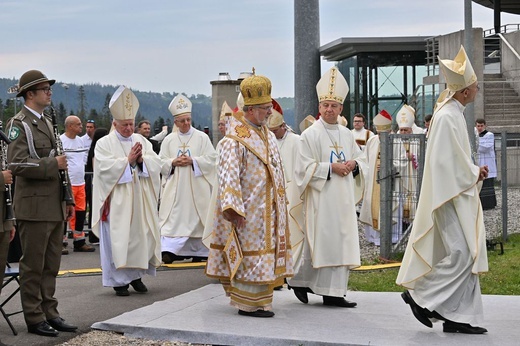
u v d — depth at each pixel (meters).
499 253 12.75
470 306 7.56
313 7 18.39
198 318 8.38
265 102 8.43
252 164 8.39
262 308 8.48
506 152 13.79
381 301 9.34
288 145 10.58
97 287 10.69
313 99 18.47
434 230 7.66
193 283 10.99
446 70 7.70
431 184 7.62
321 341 7.43
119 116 10.47
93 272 11.79
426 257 7.61
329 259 9.09
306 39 18.36
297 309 8.95
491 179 14.68
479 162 14.53
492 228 14.13
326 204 9.16
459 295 7.55
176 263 12.93
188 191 13.13
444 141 7.56
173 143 13.42
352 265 9.10
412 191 13.15
